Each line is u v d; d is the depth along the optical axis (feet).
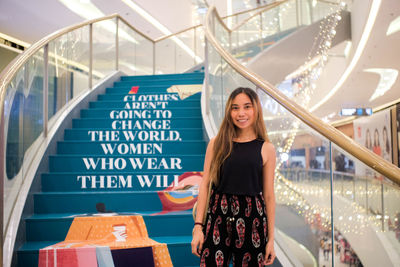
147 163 11.29
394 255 4.60
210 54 14.10
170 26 37.93
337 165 5.48
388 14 22.34
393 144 35.63
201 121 13.89
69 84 14.32
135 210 9.72
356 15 27.96
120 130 13.06
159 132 13.09
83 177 10.50
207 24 14.75
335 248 5.55
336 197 5.52
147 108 14.74
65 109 13.82
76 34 15.15
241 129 5.51
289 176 7.00
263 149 5.29
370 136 43.01
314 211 6.09
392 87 34.99
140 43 25.20
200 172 10.66
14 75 8.35
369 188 4.91
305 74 32.94
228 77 10.68
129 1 31.17
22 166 9.39
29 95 10.07
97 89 17.03
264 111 8.18
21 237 8.28
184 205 9.77
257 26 27.99
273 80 28.32
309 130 6.13
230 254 5.12
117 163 11.30
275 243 7.60
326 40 29.60
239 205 5.09
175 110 14.74
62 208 9.58
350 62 31.01
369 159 4.83
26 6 24.09
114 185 10.54
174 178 10.61
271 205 5.33
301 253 6.54
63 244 8.18
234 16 32.22
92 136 13.02
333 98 42.70
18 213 8.39
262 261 5.04
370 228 4.92
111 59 19.94
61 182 10.45
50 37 11.94
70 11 27.17
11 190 8.45
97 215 9.07
